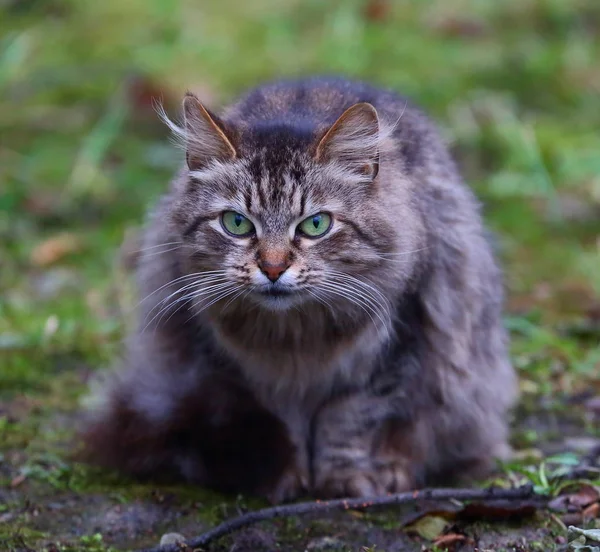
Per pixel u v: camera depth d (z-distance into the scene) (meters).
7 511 6.28
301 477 6.67
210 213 6.22
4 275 10.30
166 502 6.42
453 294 6.72
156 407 6.59
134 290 8.34
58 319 9.15
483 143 12.66
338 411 6.64
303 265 6.06
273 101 6.83
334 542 5.89
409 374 6.63
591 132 13.20
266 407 6.71
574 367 8.35
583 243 10.99
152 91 13.33
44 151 12.77
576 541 5.75
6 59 14.38
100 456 6.81
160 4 16.56
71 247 10.79
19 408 7.80
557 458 6.76
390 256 6.25
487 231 7.49
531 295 9.82
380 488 6.64
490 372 7.10
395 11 16.69
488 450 7.10
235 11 16.92
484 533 5.95
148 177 12.13
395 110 6.84
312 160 6.13
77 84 14.30
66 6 16.78
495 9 16.67
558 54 14.98
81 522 6.17
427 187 6.67
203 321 6.53
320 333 6.37
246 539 5.90
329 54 14.81
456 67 14.72
